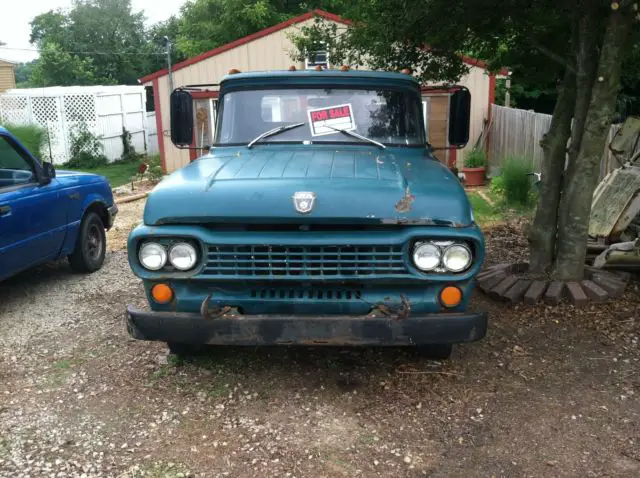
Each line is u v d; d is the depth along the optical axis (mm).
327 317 3539
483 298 5648
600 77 5188
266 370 4332
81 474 3207
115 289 6430
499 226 9086
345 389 4051
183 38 26344
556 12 5770
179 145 5164
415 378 4176
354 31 7219
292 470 3211
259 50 16094
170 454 3375
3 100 19625
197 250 3570
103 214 7395
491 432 3521
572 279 5621
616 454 3289
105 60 38844
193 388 4098
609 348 4570
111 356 4660
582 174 5461
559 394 3930
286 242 3475
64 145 19562
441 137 14773
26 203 5703
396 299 3609
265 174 3840
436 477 3137
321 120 4777
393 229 3521
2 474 3205
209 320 3580
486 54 6844
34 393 4098
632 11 5008
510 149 13586
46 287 6539
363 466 3234
